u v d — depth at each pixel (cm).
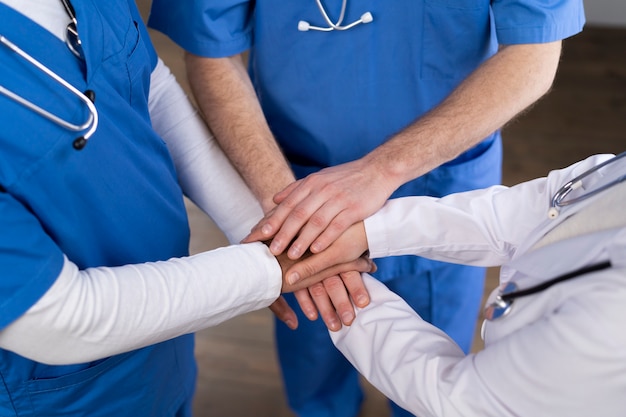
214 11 148
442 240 129
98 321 100
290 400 203
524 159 311
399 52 146
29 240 95
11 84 97
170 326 107
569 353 83
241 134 148
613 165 104
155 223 125
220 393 217
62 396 119
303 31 145
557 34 143
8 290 92
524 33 142
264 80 154
